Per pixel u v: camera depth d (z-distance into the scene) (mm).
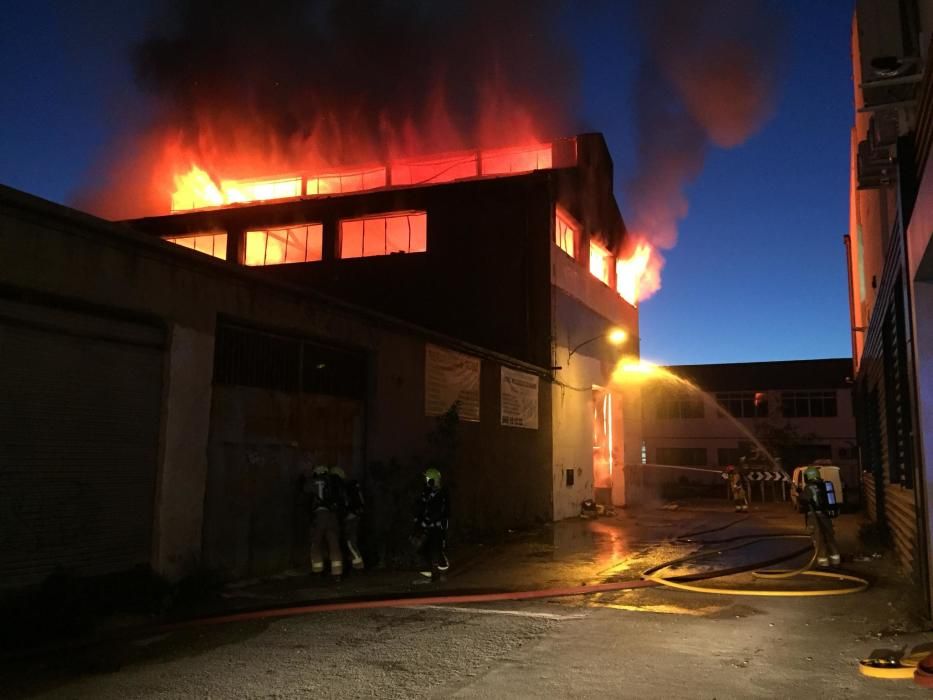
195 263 9266
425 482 10695
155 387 8773
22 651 6406
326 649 6586
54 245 7594
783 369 50656
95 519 7883
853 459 47562
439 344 15414
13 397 7152
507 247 22031
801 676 5715
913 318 7629
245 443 10117
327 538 10461
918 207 7105
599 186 27344
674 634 7125
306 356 11562
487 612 8172
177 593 8555
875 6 8367
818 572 10711
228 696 5328
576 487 23141
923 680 5223
